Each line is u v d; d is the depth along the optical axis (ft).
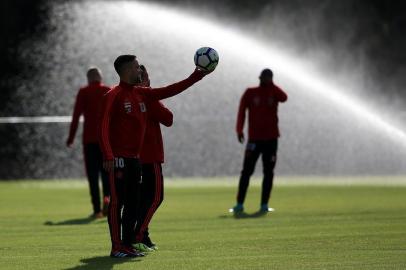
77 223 145.79
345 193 208.85
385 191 214.69
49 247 111.45
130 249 100.99
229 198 201.67
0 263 96.48
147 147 106.83
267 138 163.02
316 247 107.14
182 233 126.31
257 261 95.55
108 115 98.43
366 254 100.32
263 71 164.76
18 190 239.30
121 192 99.71
